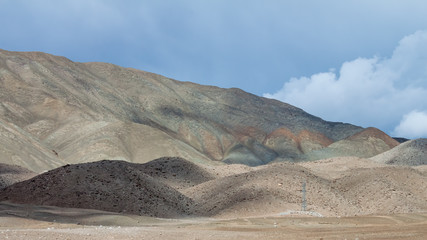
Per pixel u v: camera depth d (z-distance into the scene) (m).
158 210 55.75
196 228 39.81
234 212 56.94
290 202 59.81
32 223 39.16
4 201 54.72
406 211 65.31
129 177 60.78
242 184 66.44
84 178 58.59
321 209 59.75
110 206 54.28
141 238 29.75
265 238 30.55
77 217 46.31
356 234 32.62
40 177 59.06
